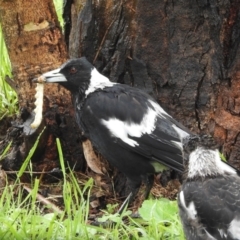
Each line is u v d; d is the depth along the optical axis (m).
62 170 13.15
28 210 12.93
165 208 12.30
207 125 13.50
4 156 13.97
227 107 13.45
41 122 13.70
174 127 12.96
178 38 13.23
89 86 13.38
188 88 13.42
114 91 13.24
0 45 16.08
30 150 13.57
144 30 13.28
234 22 13.12
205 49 13.23
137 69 13.52
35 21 13.80
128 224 12.94
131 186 13.35
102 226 12.56
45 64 13.98
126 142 12.98
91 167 13.95
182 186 10.90
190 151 10.89
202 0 12.98
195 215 10.60
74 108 13.61
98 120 13.10
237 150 13.50
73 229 11.89
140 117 12.98
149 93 13.56
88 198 12.75
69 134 14.09
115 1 13.52
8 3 13.66
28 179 13.97
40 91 13.45
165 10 13.14
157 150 12.91
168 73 13.41
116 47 13.64
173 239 11.86
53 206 13.07
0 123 15.01
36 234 11.83
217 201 10.51
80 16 13.86
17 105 15.13
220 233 10.46
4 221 11.84
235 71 13.30
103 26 13.74
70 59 13.63
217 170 10.77
